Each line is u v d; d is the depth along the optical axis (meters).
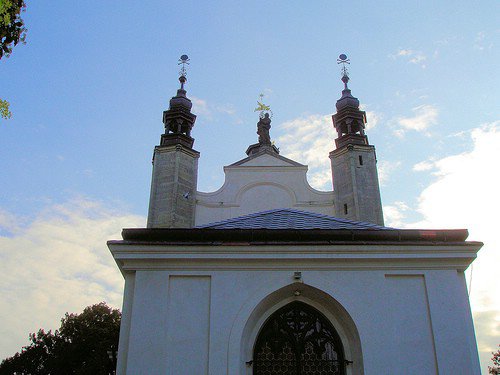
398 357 9.08
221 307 9.31
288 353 9.52
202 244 9.52
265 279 9.55
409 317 9.38
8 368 45.56
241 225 11.10
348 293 9.47
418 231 9.80
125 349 9.10
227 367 8.90
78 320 46.81
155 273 9.54
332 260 9.62
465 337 9.22
